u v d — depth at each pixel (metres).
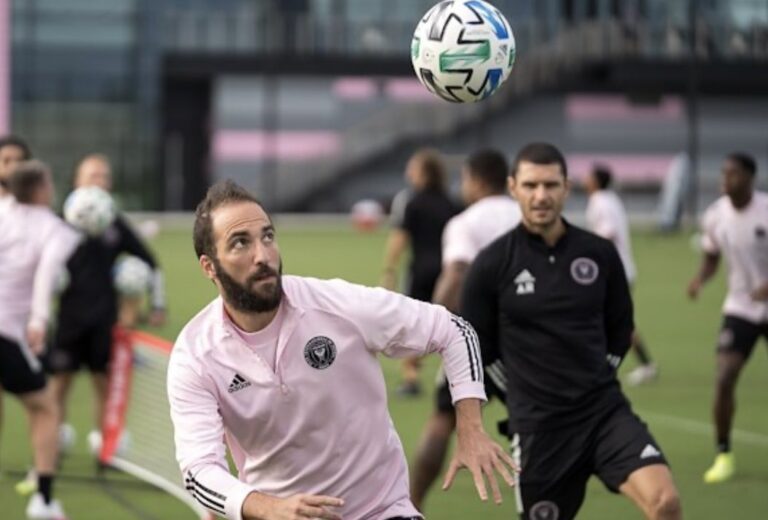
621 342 24.48
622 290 24.31
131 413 37.28
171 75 166.62
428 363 60.16
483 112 165.62
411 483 27.58
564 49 166.62
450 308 31.06
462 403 17.78
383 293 17.73
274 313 17.20
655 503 22.42
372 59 167.75
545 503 23.98
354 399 17.61
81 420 46.16
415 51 20.27
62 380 38.50
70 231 32.34
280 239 125.88
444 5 20.23
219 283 16.83
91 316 37.88
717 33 165.75
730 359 35.72
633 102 169.38
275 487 17.92
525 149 24.45
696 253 114.25
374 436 17.81
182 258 106.88
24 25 162.62
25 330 32.06
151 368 37.06
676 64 164.62
